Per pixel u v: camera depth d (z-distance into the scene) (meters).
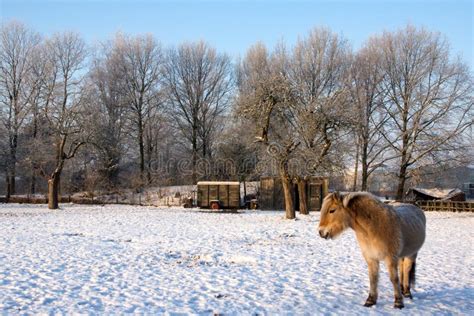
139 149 60.50
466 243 18.66
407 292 9.41
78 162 52.53
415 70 45.78
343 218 8.68
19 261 13.22
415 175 45.28
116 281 10.88
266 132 29.81
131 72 57.09
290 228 24.00
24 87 50.62
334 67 48.94
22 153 48.47
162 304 8.79
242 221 28.41
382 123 47.59
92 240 18.48
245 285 10.58
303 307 8.68
